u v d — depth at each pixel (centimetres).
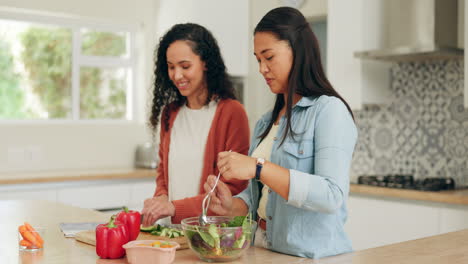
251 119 467
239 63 463
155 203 173
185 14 438
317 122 141
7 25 406
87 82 443
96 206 382
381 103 366
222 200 155
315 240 145
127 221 151
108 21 444
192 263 134
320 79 147
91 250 151
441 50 310
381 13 361
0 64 405
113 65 453
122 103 462
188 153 206
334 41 362
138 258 131
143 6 455
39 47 420
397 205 304
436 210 287
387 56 333
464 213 276
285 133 145
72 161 425
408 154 364
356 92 352
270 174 130
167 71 215
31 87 418
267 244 154
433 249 150
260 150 162
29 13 410
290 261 139
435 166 351
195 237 133
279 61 144
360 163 391
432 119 353
